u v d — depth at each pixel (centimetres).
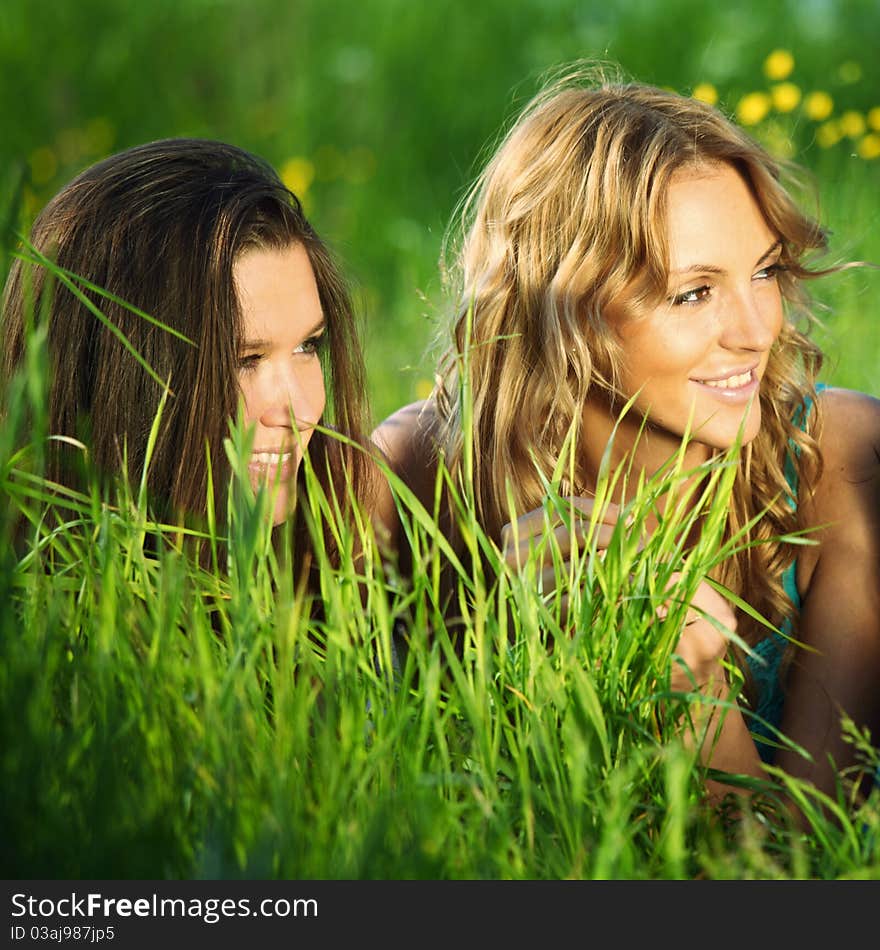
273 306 322
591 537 269
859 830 247
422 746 233
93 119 1153
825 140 762
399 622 363
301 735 230
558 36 1157
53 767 219
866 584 367
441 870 217
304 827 220
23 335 332
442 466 268
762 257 349
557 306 348
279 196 334
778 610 368
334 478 347
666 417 345
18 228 265
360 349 360
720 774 262
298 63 1202
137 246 322
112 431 323
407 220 938
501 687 255
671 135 338
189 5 1232
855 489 372
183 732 229
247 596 238
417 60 1156
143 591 258
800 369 381
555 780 230
